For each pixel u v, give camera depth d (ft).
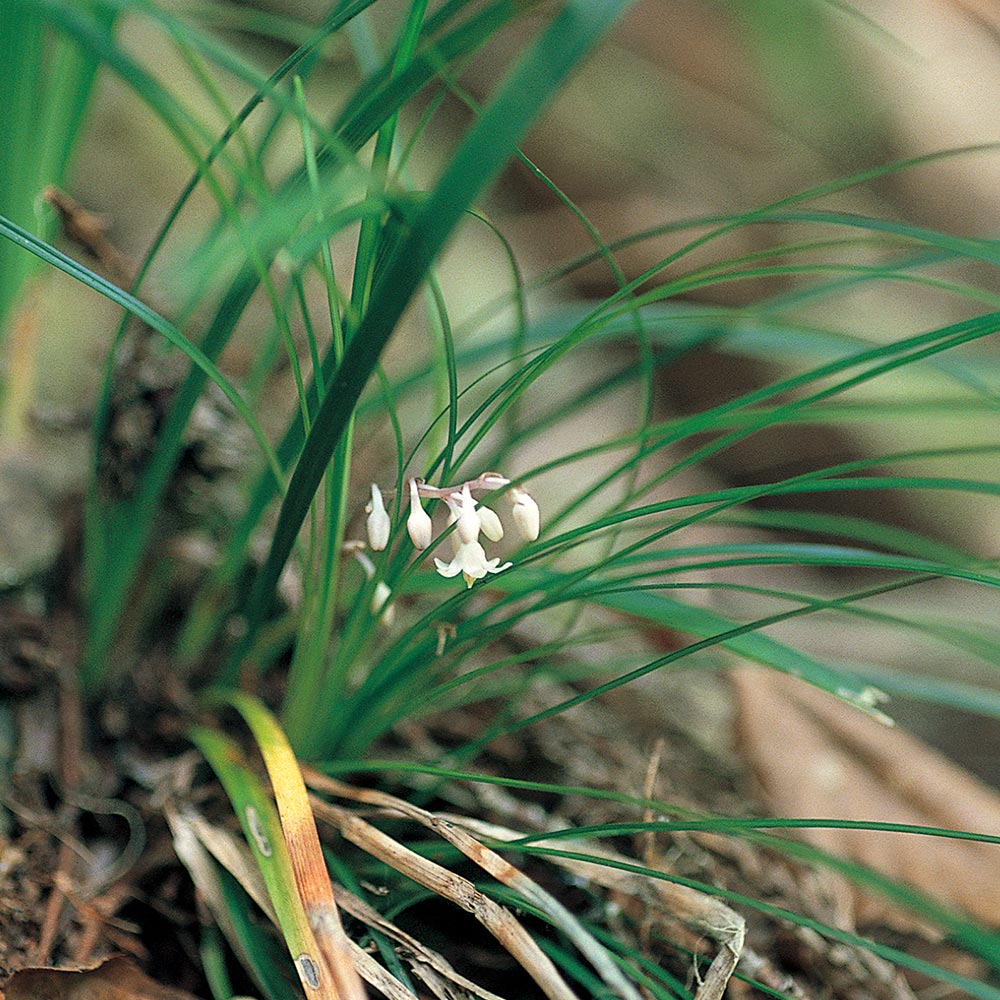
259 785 1.19
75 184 1.65
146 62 1.86
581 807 1.30
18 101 1.27
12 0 1.21
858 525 1.27
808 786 1.34
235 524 1.36
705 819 1.17
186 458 1.32
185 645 1.31
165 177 1.75
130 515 1.27
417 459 1.46
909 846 1.32
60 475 1.36
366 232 1.13
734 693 1.38
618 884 1.20
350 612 1.21
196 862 1.20
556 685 1.39
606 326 1.31
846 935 1.13
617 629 1.24
